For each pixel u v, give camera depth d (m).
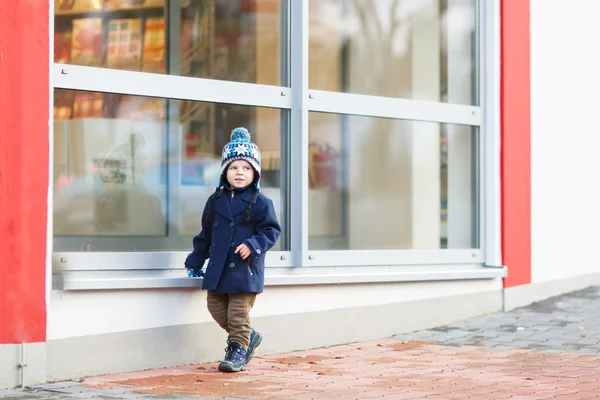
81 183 7.78
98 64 7.92
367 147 9.80
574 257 11.88
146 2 8.26
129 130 8.09
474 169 10.66
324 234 9.39
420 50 10.31
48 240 7.23
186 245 8.41
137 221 8.12
